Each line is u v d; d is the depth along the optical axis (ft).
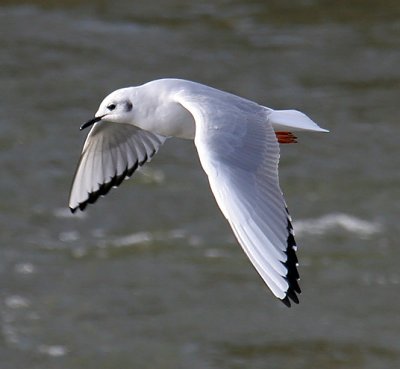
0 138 65.36
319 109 68.80
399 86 71.31
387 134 66.33
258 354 49.32
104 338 50.31
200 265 55.06
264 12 79.66
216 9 79.97
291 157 64.44
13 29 76.54
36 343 50.06
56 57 73.61
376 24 78.43
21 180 61.82
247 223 27.32
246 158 28.96
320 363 48.88
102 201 59.98
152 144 36.01
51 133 65.98
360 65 73.67
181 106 32.53
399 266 54.80
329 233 57.52
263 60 73.97
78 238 57.31
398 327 50.93
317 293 53.16
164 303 52.42
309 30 77.61
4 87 70.28
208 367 48.57
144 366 48.65
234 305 52.39
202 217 58.95
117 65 73.05
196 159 63.98
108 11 79.46
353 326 51.03
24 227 57.98
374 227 57.93
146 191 60.95
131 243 56.90
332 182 62.03
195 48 75.20
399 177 62.28
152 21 78.38
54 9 79.36
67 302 52.54
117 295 52.95
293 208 59.57
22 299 52.70
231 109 30.58
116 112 33.22
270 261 26.81
